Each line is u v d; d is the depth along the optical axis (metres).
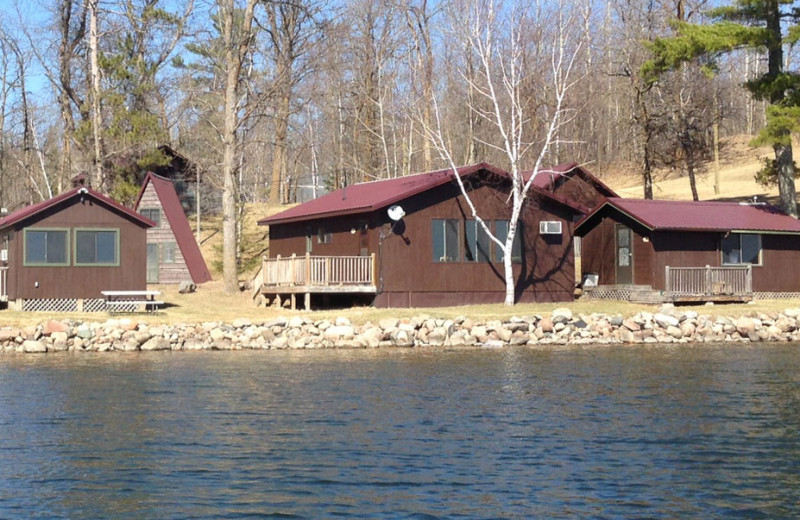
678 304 39.47
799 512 13.26
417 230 37.53
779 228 41.25
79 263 36.16
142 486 14.49
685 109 59.03
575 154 67.00
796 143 81.50
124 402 21.02
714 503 13.62
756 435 17.53
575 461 15.75
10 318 32.97
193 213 58.03
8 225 35.16
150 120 47.66
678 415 19.33
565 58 52.28
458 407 20.28
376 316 34.06
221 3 41.41
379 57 59.72
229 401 21.09
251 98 46.53
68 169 57.34
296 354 30.58
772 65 43.25
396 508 13.42
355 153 62.38
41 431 18.09
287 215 42.62
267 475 15.02
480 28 40.88
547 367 26.70
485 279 38.69
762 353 30.19
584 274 43.06
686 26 42.44
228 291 42.28
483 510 13.34
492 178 38.97
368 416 19.33
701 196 66.94
